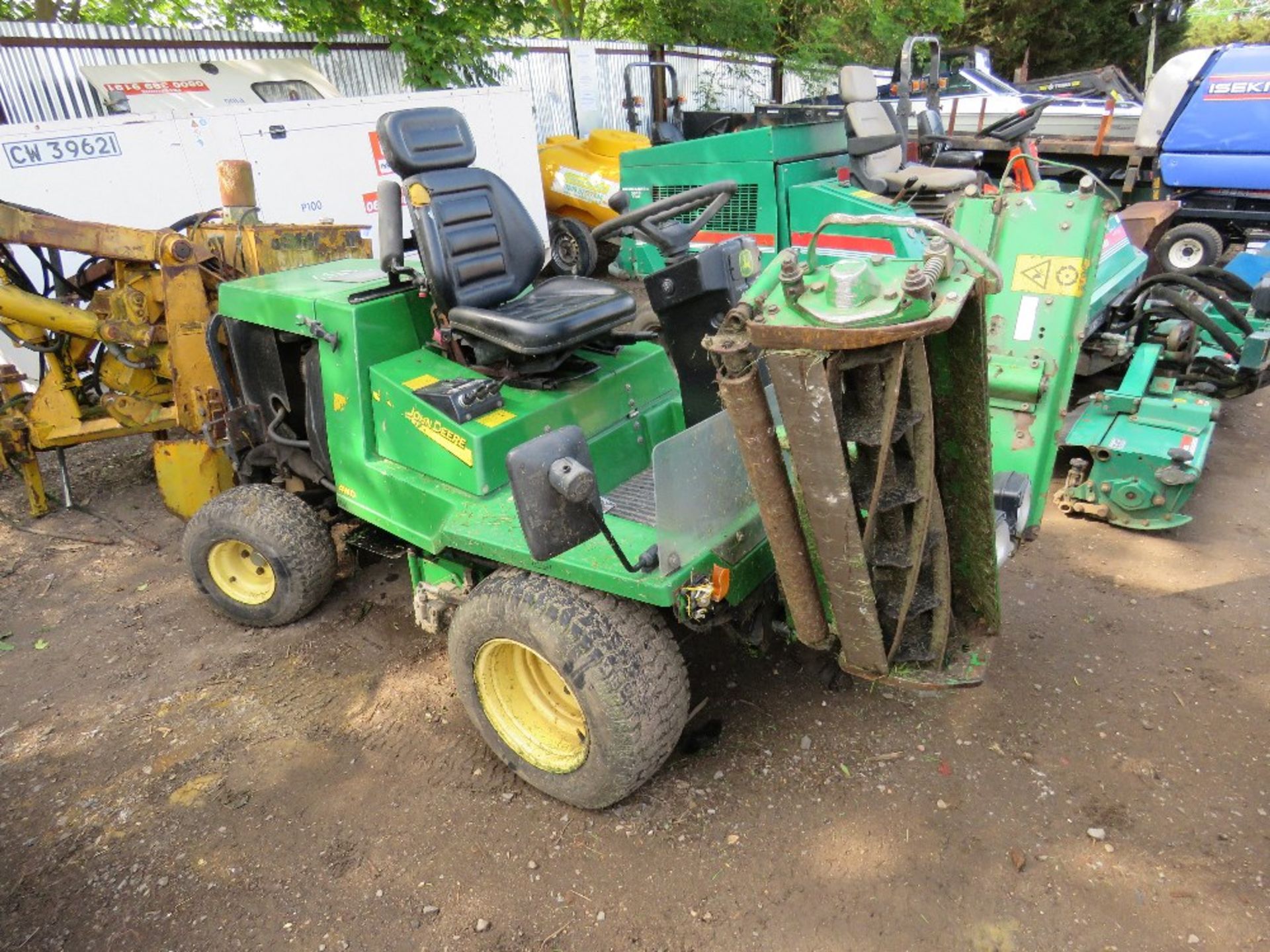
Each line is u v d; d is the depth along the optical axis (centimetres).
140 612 369
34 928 225
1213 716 279
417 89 810
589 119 1044
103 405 424
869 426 185
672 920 219
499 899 227
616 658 222
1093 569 368
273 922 224
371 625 351
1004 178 336
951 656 235
